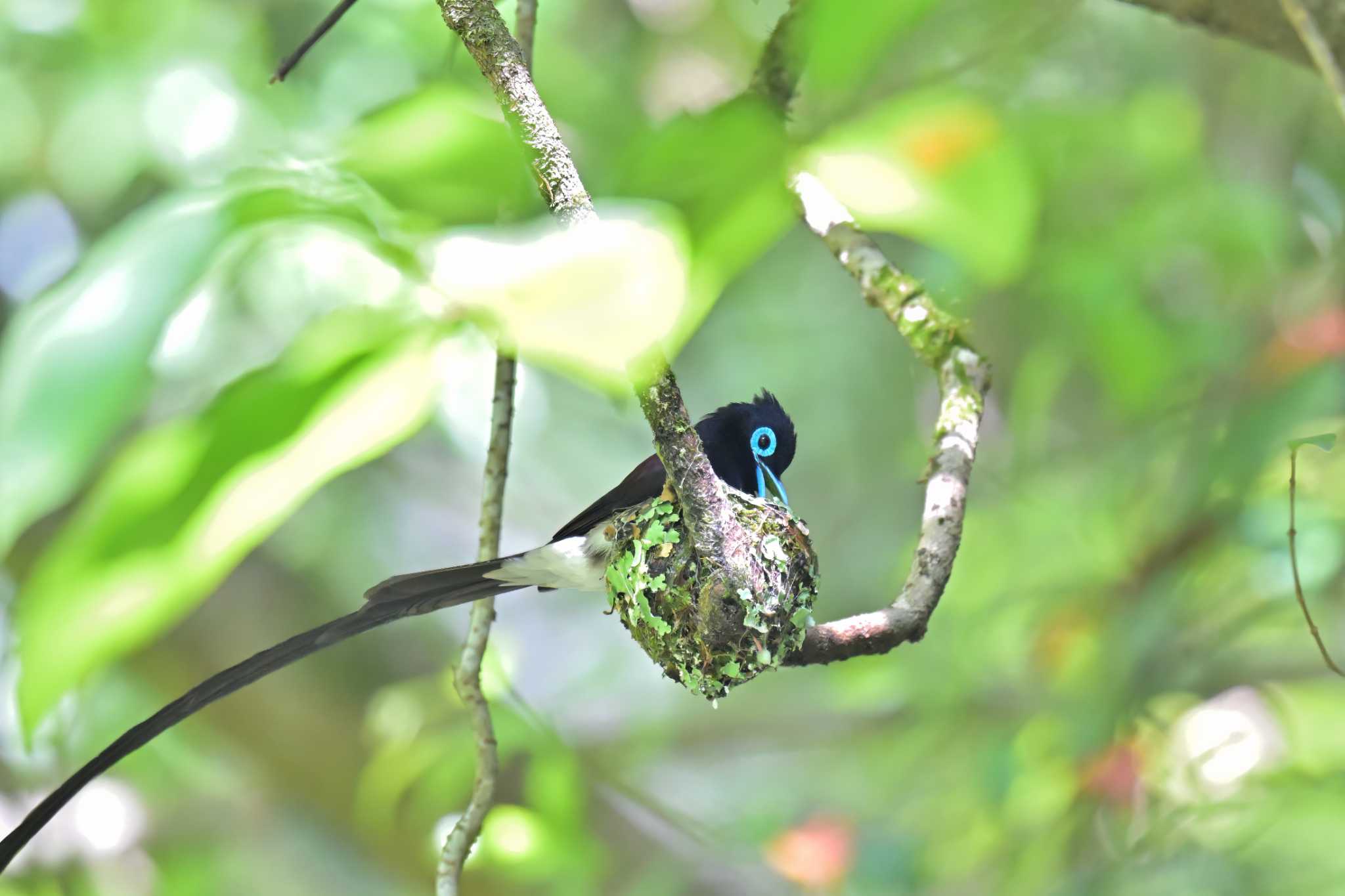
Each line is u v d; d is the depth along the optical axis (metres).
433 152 3.39
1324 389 8.49
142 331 2.64
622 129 6.72
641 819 11.01
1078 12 10.09
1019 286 10.16
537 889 9.46
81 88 10.19
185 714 5.16
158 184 11.12
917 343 5.74
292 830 12.89
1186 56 11.48
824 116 4.83
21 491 2.52
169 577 3.02
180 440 3.13
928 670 10.88
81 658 2.98
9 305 10.78
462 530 15.19
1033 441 11.38
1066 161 9.98
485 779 5.38
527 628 16.02
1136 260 10.03
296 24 10.46
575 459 14.62
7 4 10.43
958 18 6.74
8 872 10.78
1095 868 9.57
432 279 2.55
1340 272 10.41
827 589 13.63
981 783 9.62
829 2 3.87
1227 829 9.84
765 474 6.68
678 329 3.32
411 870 10.51
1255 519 8.67
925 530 5.16
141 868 11.85
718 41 11.54
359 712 11.52
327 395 3.15
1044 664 10.29
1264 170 11.44
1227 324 10.34
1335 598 10.20
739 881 10.45
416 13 9.85
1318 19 5.78
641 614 5.14
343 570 12.56
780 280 12.65
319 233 3.38
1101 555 10.48
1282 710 9.82
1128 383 10.16
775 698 13.95
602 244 2.41
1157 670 9.41
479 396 9.74
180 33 10.41
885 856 9.24
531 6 5.34
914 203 4.05
